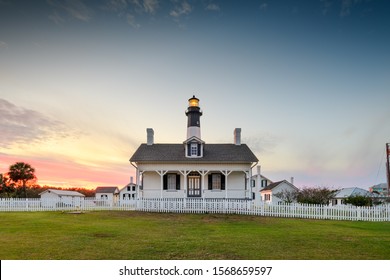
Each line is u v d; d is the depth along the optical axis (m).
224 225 17.92
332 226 17.59
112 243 11.63
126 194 73.31
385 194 54.16
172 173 30.70
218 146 33.00
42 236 13.04
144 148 32.25
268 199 55.00
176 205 25.94
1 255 9.71
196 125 36.00
